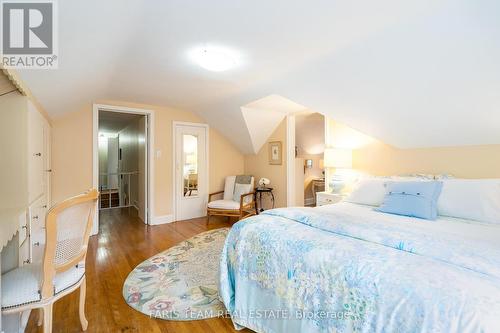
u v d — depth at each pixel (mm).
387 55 1976
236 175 5273
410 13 1570
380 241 1428
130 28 1719
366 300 1077
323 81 2561
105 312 1826
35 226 2078
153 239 3504
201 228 4074
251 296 1642
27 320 1696
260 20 1663
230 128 4695
